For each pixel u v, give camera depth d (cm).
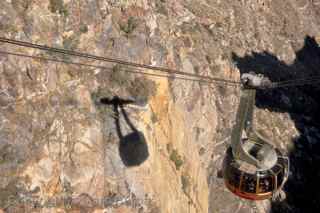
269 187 1484
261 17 6019
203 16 4794
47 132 2575
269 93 5381
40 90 2622
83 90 2778
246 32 5450
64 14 2850
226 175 1532
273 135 4975
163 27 3662
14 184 2397
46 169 2514
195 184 3481
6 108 2492
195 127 3762
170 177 3117
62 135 2614
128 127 2842
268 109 5197
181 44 3922
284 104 5453
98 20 2991
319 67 6525
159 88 3142
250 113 1391
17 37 2633
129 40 3086
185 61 3775
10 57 2569
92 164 2645
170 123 3241
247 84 1332
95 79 2853
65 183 2550
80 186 2583
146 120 2950
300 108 5628
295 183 4834
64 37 2820
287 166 1533
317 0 7356
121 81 2922
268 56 5631
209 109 3981
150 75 3095
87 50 2877
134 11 3200
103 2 3066
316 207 4719
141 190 2773
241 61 5003
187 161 3394
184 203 3262
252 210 4059
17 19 2669
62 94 2697
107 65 2919
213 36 4722
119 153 2764
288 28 6369
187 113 3628
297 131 5288
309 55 6525
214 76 4194
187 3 4734
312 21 7081
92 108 2780
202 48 4269
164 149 3122
